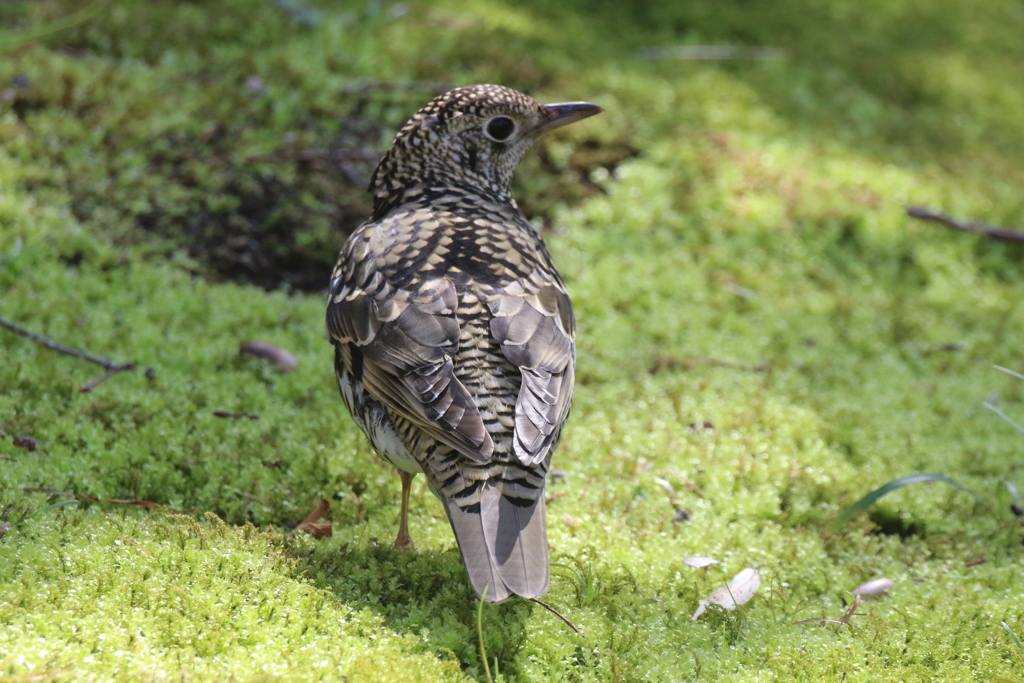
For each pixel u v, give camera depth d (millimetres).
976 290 13469
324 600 7207
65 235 11648
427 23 17281
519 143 9328
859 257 13906
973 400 11242
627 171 14406
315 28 16328
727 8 20750
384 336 7223
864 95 18391
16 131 12844
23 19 15352
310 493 8719
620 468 9438
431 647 6891
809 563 8453
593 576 7789
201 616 6895
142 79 14328
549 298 7676
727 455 9734
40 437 8805
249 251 12492
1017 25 23047
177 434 9023
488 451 6598
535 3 19172
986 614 7770
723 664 7043
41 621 6598
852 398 11039
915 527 9359
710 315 12250
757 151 15461
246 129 14016
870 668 7094
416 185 9023
